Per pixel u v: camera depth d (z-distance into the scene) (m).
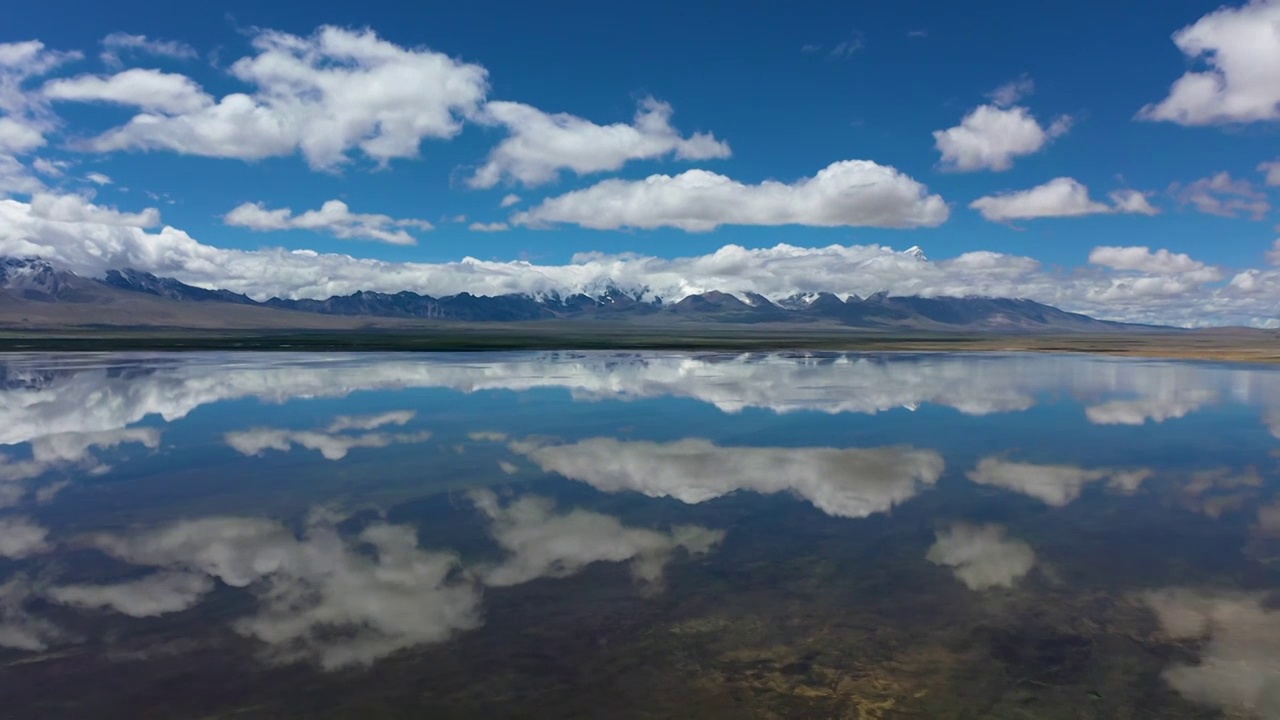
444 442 32.91
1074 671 12.36
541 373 71.69
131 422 38.91
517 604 15.05
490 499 23.25
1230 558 17.70
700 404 46.28
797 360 97.25
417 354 107.94
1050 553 18.09
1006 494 23.83
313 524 20.67
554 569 17.05
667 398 49.66
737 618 14.34
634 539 19.20
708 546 18.59
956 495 23.70
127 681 12.11
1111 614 14.53
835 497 23.47
